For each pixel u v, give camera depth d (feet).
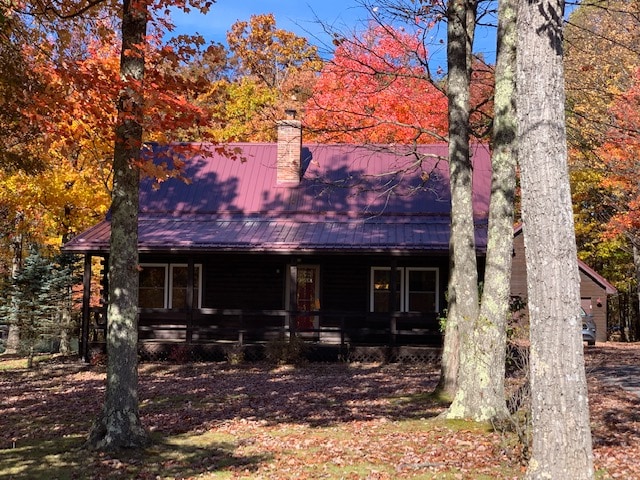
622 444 30.76
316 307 73.46
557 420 18.53
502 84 36.19
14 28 35.45
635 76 56.80
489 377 35.68
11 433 36.29
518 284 99.76
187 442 32.76
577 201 101.19
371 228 71.51
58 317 74.13
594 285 110.42
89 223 77.71
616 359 72.18
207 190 77.92
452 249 44.04
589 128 57.52
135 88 28.22
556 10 19.26
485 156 81.20
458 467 26.68
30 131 42.96
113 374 30.89
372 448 30.68
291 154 78.07
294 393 48.75
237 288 73.87
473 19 44.83
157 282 74.18
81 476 26.81
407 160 78.79
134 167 29.66
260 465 28.30
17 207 72.64
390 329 67.41
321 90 56.24
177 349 67.82
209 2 30.91
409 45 48.70
